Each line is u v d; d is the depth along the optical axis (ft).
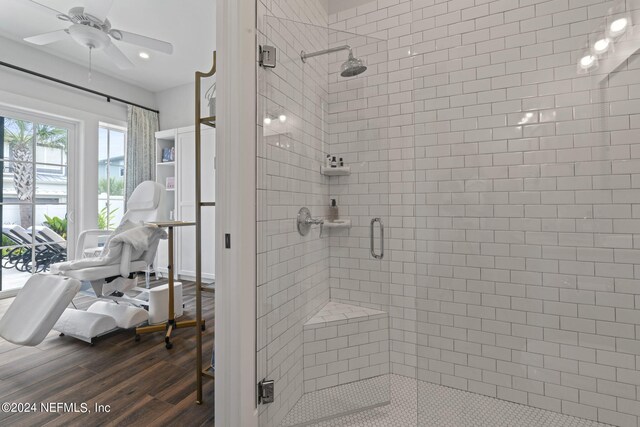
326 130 5.96
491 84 5.52
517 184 5.40
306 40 5.43
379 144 6.06
